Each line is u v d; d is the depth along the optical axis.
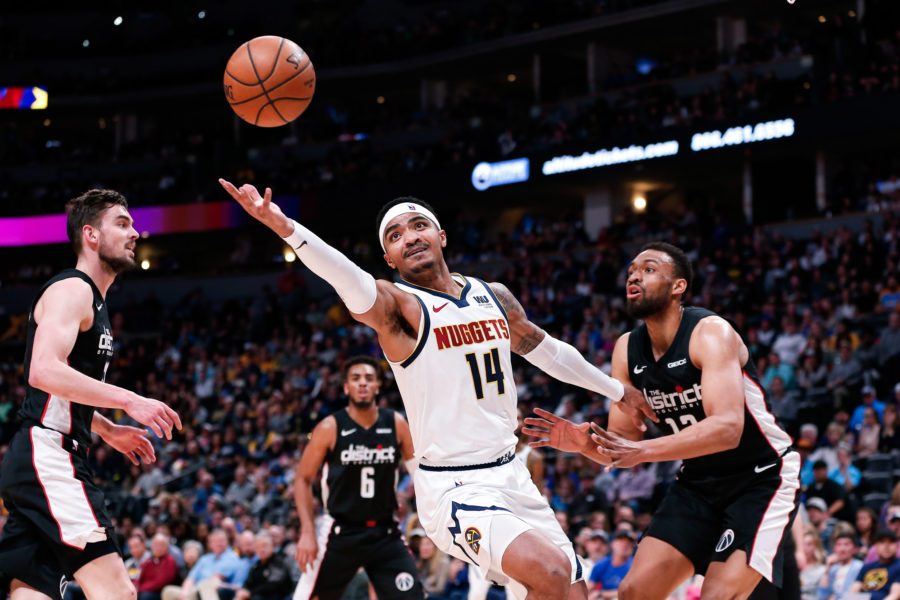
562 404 14.27
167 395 21.89
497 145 24.84
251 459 15.33
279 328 23.97
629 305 4.91
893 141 20.22
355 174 26.59
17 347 27.02
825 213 20.33
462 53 27.81
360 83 29.89
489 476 4.11
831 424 11.50
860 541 9.41
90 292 4.45
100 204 4.63
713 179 23.88
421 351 4.12
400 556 6.95
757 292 17.23
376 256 25.56
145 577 11.09
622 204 24.36
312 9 32.03
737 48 23.80
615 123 23.25
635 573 4.81
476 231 24.72
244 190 3.81
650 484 11.74
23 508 4.31
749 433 4.76
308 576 6.94
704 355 4.65
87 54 32.31
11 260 29.64
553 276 21.08
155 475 15.95
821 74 20.72
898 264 16.39
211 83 30.56
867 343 14.18
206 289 27.84
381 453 6.91
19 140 33.00
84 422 4.50
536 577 3.77
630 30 25.94
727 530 4.71
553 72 27.89
